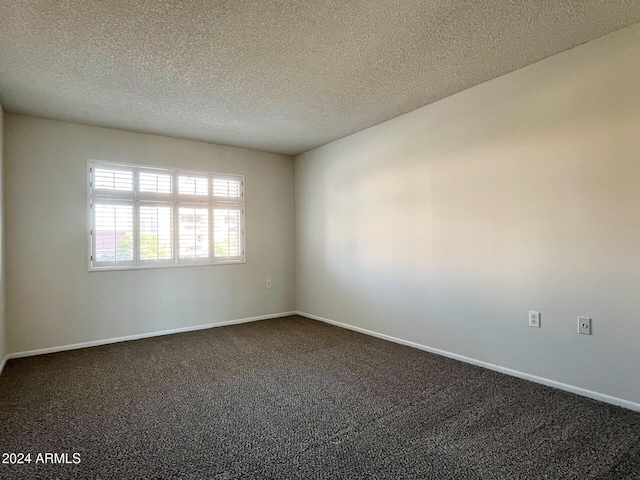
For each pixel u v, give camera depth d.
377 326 4.30
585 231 2.56
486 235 3.16
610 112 2.43
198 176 4.81
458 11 2.14
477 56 2.69
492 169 3.10
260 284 5.36
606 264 2.46
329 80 3.03
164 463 1.84
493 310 3.12
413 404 2.49
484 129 3.15
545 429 2.13
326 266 5.11
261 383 2.90
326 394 2.68
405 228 3.92
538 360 2.82
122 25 2.21
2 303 3.35
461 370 3.14
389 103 3.57
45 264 3.79
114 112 3.68
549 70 2.72
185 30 2.27
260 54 2.59
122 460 1.87
